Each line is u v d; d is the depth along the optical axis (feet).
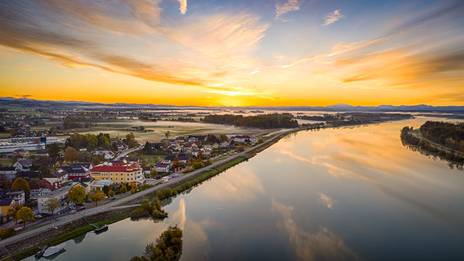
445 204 334.44
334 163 551.18
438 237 258.16
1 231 245.24
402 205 331.57
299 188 395.55
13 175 418.31
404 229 273.13
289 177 453.99
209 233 264.52
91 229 273.95
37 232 256.32
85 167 470.39
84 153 604.90
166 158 601.62
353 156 620.49
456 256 228.63
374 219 293.84
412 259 224.53
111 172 418.92
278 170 503.20
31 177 408.26
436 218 296.51
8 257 222.69
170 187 396.16
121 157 621.31
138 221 293.84
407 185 408.05
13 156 596.29
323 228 274.36
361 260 222.89
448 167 515.50
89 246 244.63
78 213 299.99
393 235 261.65
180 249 232.32
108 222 288.71
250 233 264.52
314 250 236.02
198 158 585.63
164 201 351.46
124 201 338.75
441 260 223.30
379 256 228.43
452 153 595.47
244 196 365.61
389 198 354.33
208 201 348.79
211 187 406.62
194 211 317.22
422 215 303.89
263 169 513.86
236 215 304.71
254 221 289.74
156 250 215.51
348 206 328.08
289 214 306.14
